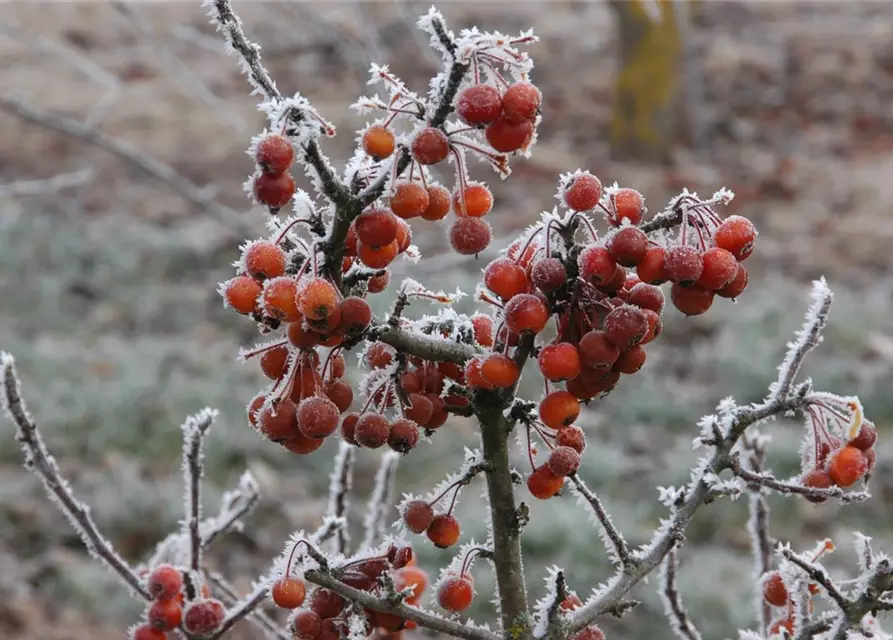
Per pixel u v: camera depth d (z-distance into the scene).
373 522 2.11
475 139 1.35
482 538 5.89
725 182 12.52
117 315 9.24
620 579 1.48
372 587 1.48
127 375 7.86
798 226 11.25
